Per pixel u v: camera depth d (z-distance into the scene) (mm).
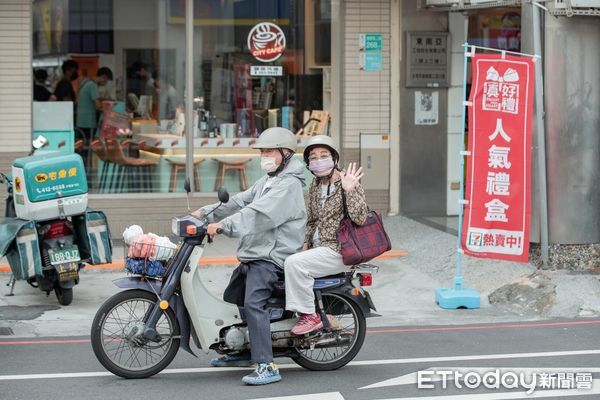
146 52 15844
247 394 8234
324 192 8844
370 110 16156
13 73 15109
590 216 13070
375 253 8586
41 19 15383
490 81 11727
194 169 16047
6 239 11273
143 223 15820
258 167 16250
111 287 12883
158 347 8680
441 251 14109
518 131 11734
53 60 15508
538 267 13016
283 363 9367
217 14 16031
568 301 11695
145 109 15883
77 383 8594
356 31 16016
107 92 15750
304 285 8516
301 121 16281
